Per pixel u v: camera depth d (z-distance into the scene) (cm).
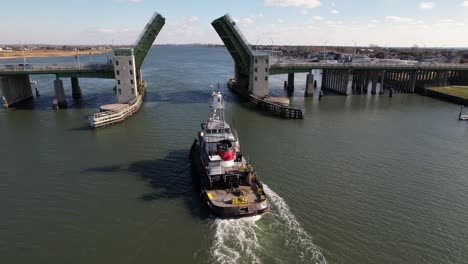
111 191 2752
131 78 5916
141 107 6116
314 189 2777
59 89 6153
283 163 3353
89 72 6219
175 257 1948
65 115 5453
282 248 2012
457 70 8175
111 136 4284
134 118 5266
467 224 2305
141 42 6034
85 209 2469
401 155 3650
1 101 6512
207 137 2884
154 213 2414
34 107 6075
